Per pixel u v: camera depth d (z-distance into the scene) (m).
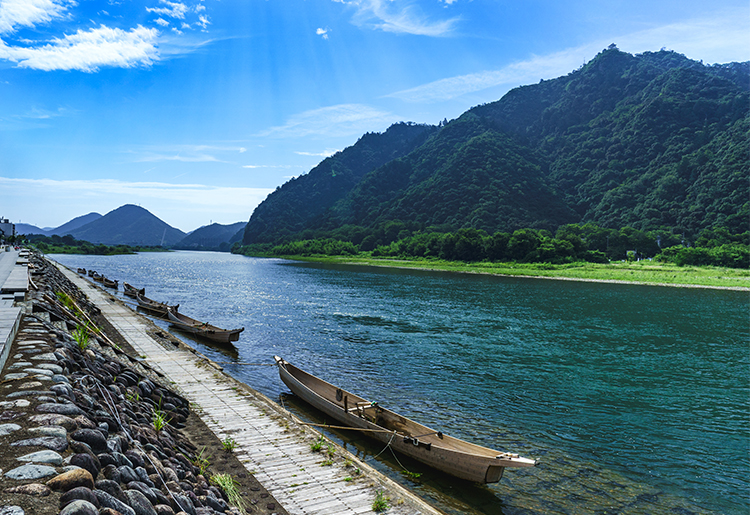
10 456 5.18
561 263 126.25
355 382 22.86
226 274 101.12
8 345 9.09
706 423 18.78
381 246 198.00
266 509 9.02
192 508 7.09
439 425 17.64
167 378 17.97
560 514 11.86
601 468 14.59
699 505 12.58
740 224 162.88
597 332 38.25
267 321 40.31
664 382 24.52
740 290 75.31
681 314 48.84
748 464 15.08
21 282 20.39
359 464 11.33
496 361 27.88
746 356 30.56
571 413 19.50
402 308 49.44
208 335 31.16
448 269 125.56
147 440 8.91
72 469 5.08
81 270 80.62
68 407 6.84
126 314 34.59
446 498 12.34
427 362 27.14
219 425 13.49
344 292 65.56
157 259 179.88
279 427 13.49
